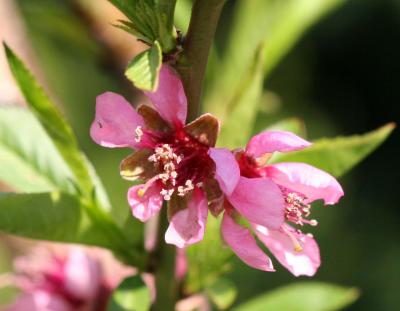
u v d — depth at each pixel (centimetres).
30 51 49
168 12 36
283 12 49
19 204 38
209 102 48
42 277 45
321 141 40
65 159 40
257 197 36
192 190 38
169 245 40
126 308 39
